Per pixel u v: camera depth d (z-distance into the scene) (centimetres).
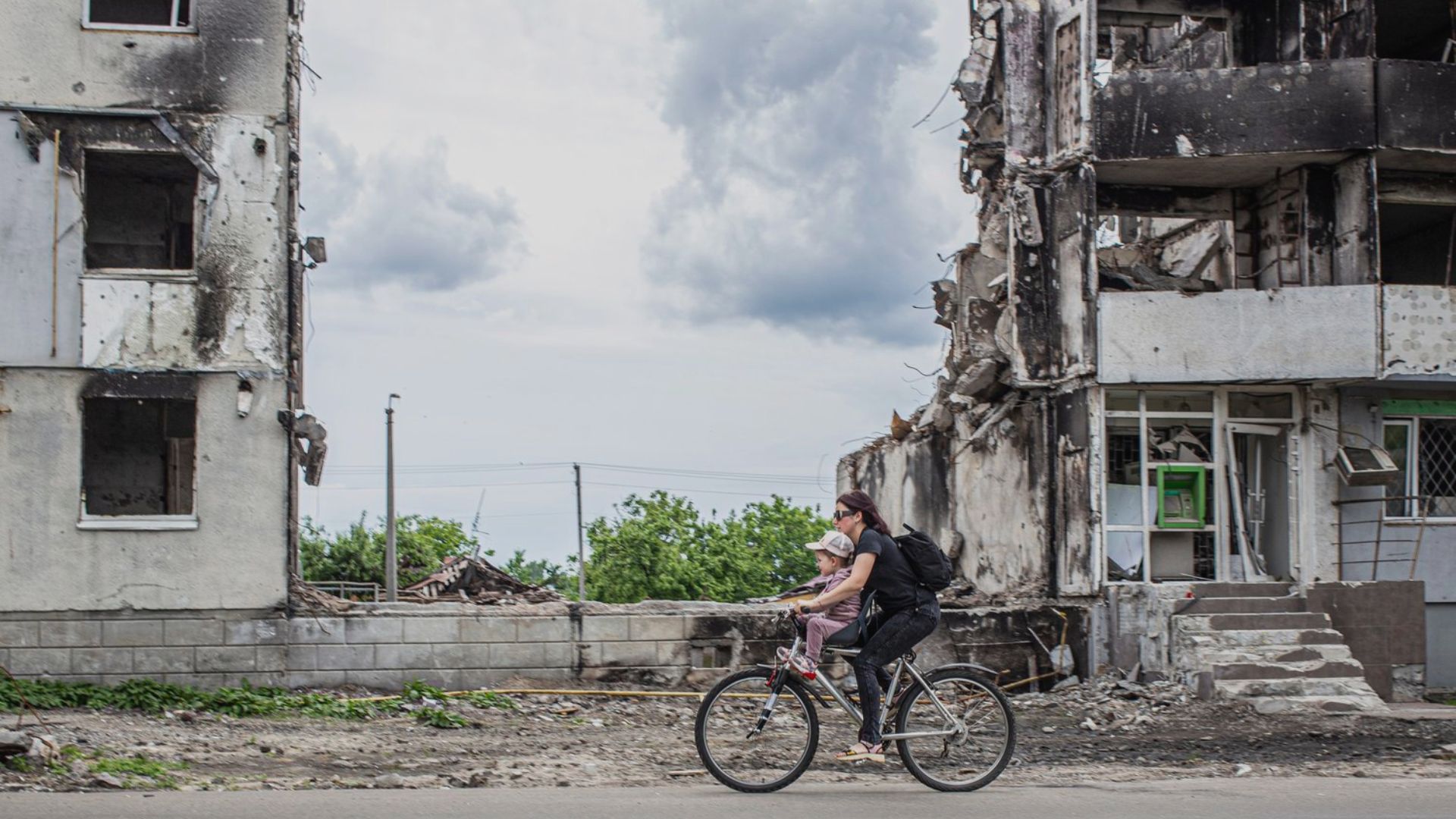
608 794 837
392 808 768
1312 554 1850
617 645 1736
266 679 1688
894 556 866
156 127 1738
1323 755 1184
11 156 1705
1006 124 1991
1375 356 1808
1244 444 1923
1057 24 1959
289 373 1747
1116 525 1867
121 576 1684
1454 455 1947
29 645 1661
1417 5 2064
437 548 3522
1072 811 777
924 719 867
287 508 1720
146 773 951
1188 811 780
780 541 4522
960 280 2323
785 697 869
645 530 4159
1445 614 1914
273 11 1772
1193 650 1617
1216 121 1858
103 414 1956
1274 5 2053
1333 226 1916
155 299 1725
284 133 1769
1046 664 1797
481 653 1717
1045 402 1969
